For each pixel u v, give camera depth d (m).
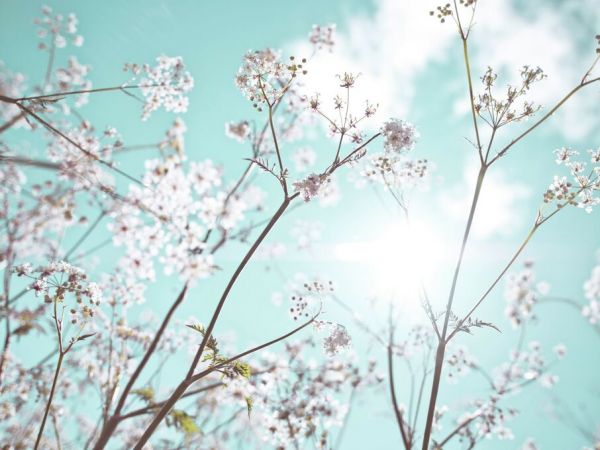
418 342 6.22
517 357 7.33
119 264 5.23
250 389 5.05
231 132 5.89
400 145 3.69
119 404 4.50
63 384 6.22
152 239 4.04
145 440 3.02
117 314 5.43
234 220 4.36
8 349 4.92
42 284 3.71
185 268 3.26
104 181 4.36
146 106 5.09
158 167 4.36
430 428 3.32
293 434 5.49
